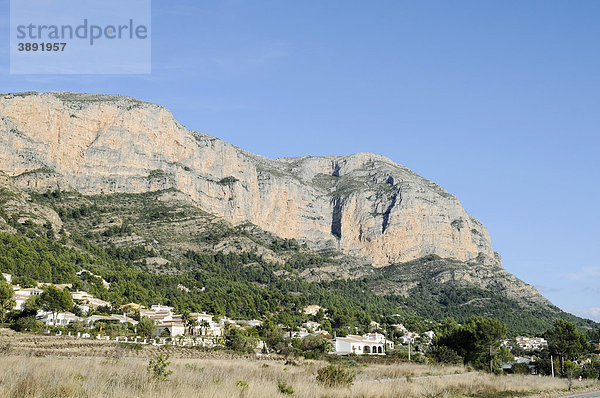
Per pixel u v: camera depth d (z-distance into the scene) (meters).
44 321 127.81
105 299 173.25
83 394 30.22
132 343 102.69
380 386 46.44
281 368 70.44
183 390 33.00
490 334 117.94
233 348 117.81
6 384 29.80
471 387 59.62
